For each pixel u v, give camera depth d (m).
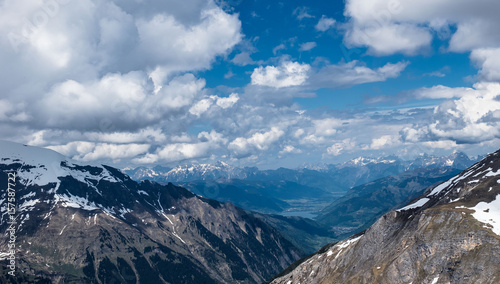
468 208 179.50
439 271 160.00
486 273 146.00
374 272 179.88
